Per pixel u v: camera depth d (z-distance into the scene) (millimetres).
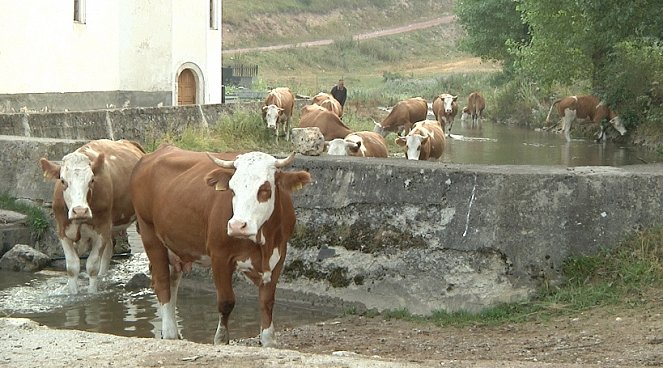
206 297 14797
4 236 17422
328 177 14766
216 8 41406
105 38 37656
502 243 13430
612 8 29859
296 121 37156
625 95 37906
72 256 15047
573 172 13625
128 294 14984
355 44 102750
